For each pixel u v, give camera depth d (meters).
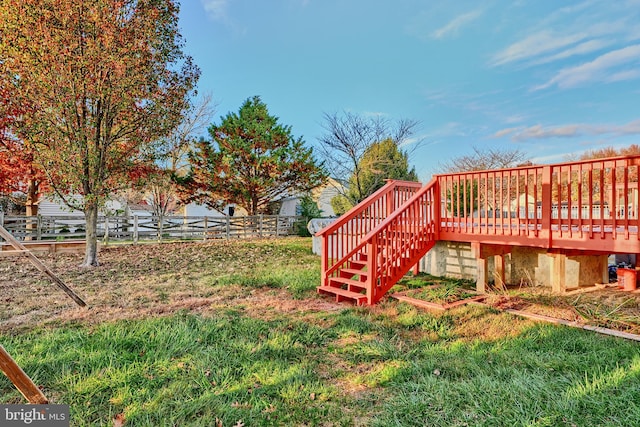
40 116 8.00
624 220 4.34
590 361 3.05
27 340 3.71
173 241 14.55
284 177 18.17
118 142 9.82
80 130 8.34
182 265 9.02
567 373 2.86
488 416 2.31
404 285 6.42
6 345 3.54
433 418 2.33
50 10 7.68
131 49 8.39
